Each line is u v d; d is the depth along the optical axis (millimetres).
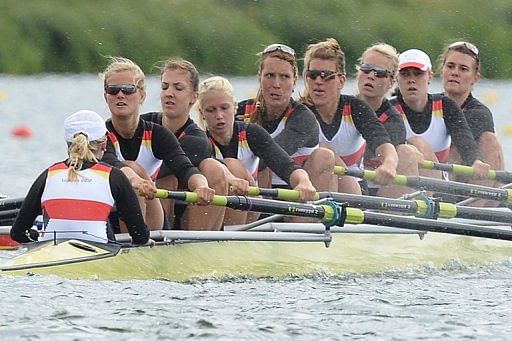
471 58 51656
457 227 38844
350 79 151625
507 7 165375
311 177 42562
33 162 74250
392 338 26484
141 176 36562
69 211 32719
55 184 32875
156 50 155625
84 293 30031
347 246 40312
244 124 40688
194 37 157000
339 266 38812
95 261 32500
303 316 28609
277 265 37531
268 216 42375
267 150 40250
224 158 40531
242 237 36562
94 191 32844
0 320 26578
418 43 159750
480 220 43125
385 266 39906
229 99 40031
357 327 27516
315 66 44688
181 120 38969
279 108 42688
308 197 38969
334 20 161000
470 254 43062
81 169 32969
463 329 27609
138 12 158875
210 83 39969
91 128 33062
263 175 42750
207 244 36844
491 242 44562
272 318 28188
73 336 25578
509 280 38125
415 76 49375
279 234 37281
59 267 31734
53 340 25219
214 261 36156
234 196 36406
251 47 157750
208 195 35594
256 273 36688
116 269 32906
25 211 33219
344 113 45312
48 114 109500
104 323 26812
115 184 32969
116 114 36531
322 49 44812
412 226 38156
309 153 42844
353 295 32188
